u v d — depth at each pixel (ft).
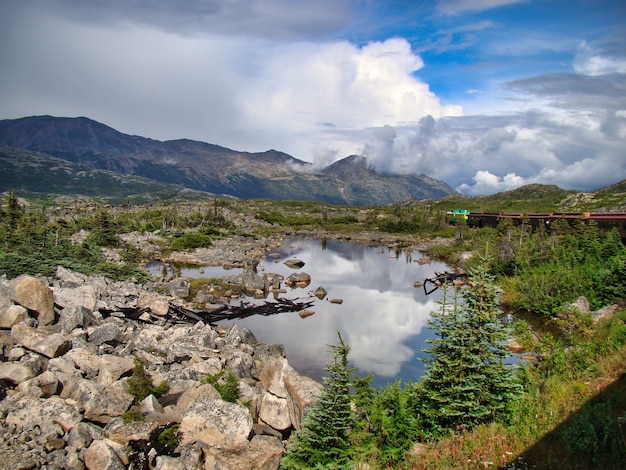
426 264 322.55
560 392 50.08
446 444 43.73
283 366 69.82
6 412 53.42
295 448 47.88
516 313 165.07
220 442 51.06
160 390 69.51
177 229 435.12
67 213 552.41
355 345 136.67
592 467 34.42
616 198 549.95
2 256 158.61
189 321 147.74
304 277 244.63
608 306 141.28
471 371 50.96
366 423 48.70
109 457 46.83
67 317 98.53
